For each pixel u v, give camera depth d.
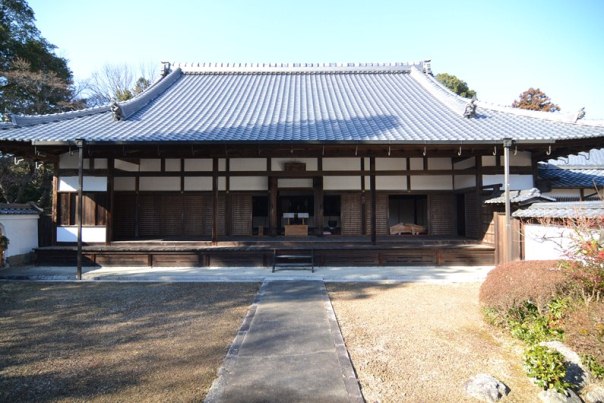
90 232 10.34
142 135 9.51
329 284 7.94
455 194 11.95
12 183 19.64
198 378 3.66
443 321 5.41
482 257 9.80
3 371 3.84
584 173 13.17
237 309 6.10
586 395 3.38
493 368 3.92
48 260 9.97
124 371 3.83
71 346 4.52
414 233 12.25
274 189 11.66
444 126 10.32
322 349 4.33
